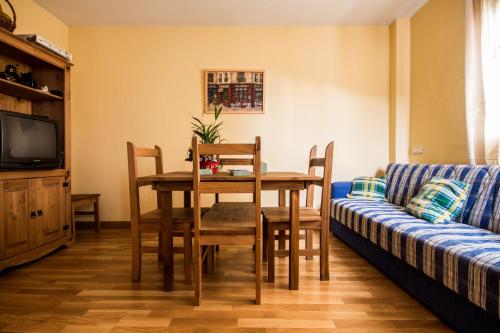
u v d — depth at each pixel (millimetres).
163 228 1761
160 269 2141
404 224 1858
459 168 2158
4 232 2045
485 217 1778
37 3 2908
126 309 1544
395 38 3295
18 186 2162
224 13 3135
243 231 1600
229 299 1655
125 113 3400
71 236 2750
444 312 1383
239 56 3406
